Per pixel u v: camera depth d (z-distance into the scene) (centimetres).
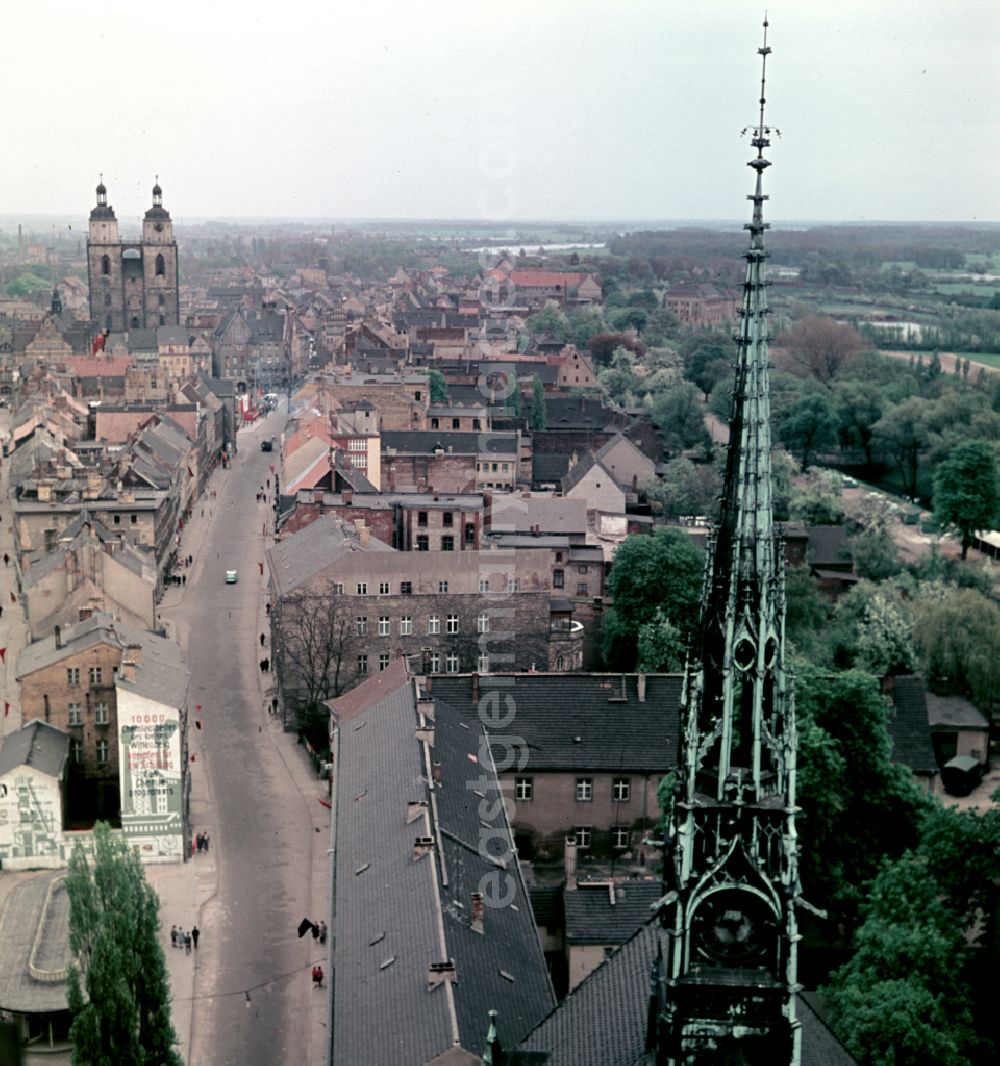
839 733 11525
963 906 9906
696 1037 5662
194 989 11469
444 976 8031
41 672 14312
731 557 5525
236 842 14125
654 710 13525
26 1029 10769
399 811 10344
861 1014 8356
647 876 12725
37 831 13562
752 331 5494
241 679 18775
